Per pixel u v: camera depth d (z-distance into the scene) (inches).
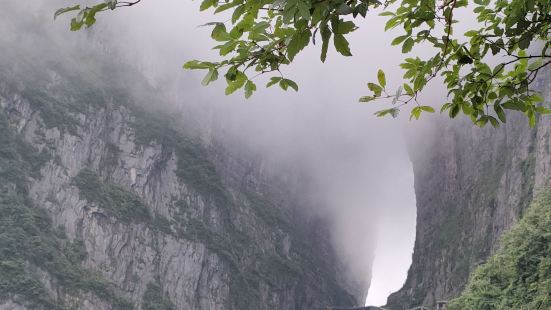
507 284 1765.5
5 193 4635.8
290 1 154.8
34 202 4906.5
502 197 4512.8
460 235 5172.2
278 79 194.5
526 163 4269.2
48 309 4156.0
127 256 5231.3
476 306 1766.7
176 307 5315.0
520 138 4480.8
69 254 4778.5
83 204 5157.5
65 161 5349.4
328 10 163.9
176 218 5851.4
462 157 5693.9
